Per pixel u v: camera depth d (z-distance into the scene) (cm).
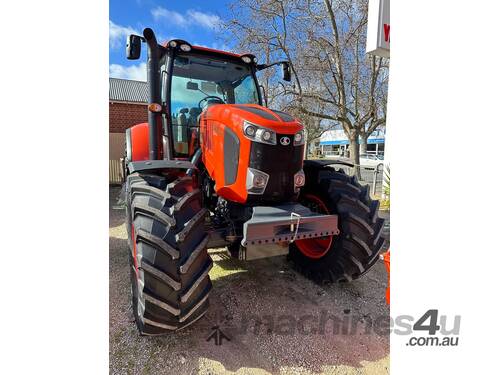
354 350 202
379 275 312
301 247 304
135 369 183
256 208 217
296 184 233
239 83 327
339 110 937
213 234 226
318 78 925
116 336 211
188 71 305
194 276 188
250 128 218
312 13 875
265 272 311
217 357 193
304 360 192
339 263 261
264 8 875
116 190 790
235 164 227
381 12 258
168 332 194
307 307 250
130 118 1170
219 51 305
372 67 864
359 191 270
